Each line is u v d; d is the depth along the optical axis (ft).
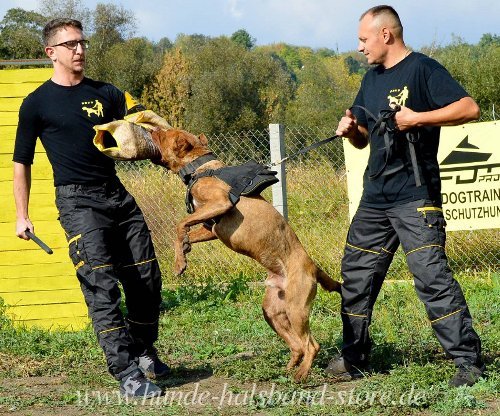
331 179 33.94
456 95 16.05
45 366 20.29
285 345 21.84
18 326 24.21
